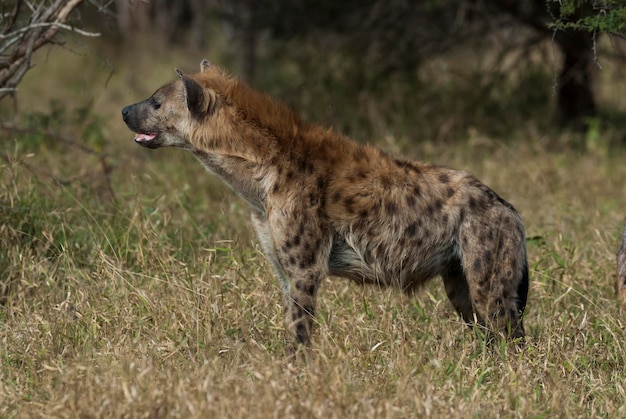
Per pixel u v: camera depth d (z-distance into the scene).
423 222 15.39
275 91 35.84
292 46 36.78
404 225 15.40
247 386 13.16
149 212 20.73
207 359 14.23
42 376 14.29
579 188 27.03
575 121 33.97
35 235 19.39
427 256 15.54
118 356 14.30
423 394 13.38
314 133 15.71
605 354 15.84
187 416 12.31
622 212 25.08
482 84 35.69
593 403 14.11
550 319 17.08
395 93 34.59
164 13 56.94
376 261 15.62
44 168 25.58
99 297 16.69
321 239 15.38
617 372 15.32
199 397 12.59
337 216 15.40
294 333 15.25
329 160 15.52
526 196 26.33
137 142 16.33
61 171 25.11
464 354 14.63
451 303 16.48
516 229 15.45
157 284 16.97
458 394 13.74
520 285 15.59
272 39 36.34
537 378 14.49
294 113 15.98
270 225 15.46
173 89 16.09
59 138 23.86
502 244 15.27
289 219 15.29
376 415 12.51
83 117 30.94
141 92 44.00
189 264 18.27
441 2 31.28
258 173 15.55
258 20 35.97
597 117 34.16
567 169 28.72
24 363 14.97
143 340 15.27
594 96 36.53
